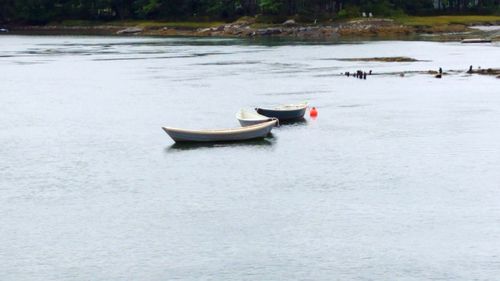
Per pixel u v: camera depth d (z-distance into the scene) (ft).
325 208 238.89
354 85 493.36
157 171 284.41
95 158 305.94
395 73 550.36
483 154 302.45
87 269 196.54
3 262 201.26
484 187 259.19
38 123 380.99
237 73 578.25
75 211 239.09
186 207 241.35
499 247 207.92
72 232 220.84
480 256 202.59
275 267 196.85
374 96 444.55
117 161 300.40
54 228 224.12
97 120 386.73
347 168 284.61
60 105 437.17
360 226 223.10
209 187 262.67
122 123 377.30
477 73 535.60
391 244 210.18
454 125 356.79
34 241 214.48
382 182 266.36
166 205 243.60
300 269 195.62
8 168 291.58
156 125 370.32
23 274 194.39
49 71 618.03
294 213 234.58
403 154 303.89
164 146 324.60
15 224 227.81
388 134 339.77
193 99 448.24
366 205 241.35
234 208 239.91
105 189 262.26
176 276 192.13
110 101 448.24
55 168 291.17
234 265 198.08
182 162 296.71
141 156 307.78
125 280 190.49
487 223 224.94
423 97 436.76
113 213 236.84
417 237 214.90
